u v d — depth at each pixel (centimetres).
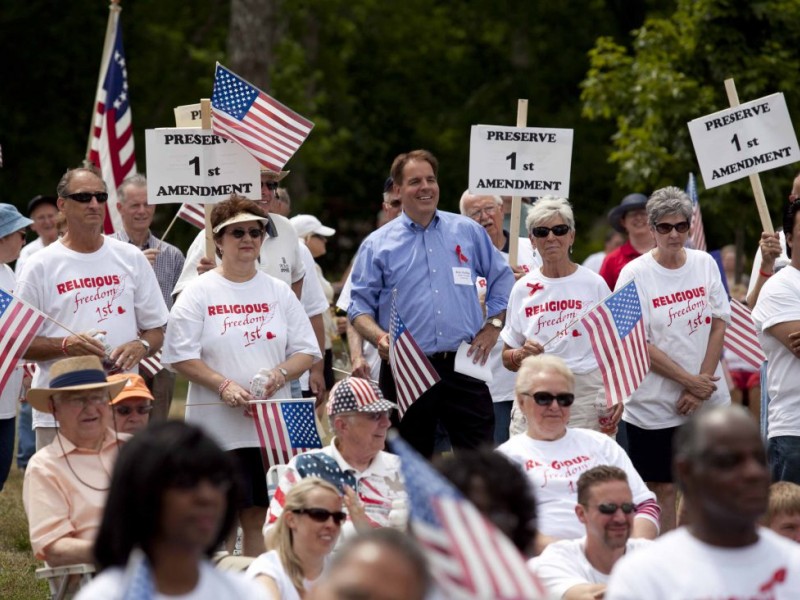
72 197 2834
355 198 11400
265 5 8350
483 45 11544
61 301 2836
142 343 2870
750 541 1405
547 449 2584
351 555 1168
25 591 2864
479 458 1680
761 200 3469
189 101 9956
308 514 2098
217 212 2892
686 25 5788
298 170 10019
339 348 4366
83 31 9300
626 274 3139
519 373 2617
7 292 2734
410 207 3084
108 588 1335
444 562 1209
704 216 6800
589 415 3052
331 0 10281
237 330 2847
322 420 4172
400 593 1152
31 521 2352
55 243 2892
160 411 3575
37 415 2908
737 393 4769
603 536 2139
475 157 3447
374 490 2534
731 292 5141
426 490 1234
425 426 3048
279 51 9644
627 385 2994
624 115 6312
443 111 11444
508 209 4028
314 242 4353
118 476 1362
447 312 3034
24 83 9244
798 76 5706
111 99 4391
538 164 3438
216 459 1368
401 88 11500
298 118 3275
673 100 5784
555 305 3073
